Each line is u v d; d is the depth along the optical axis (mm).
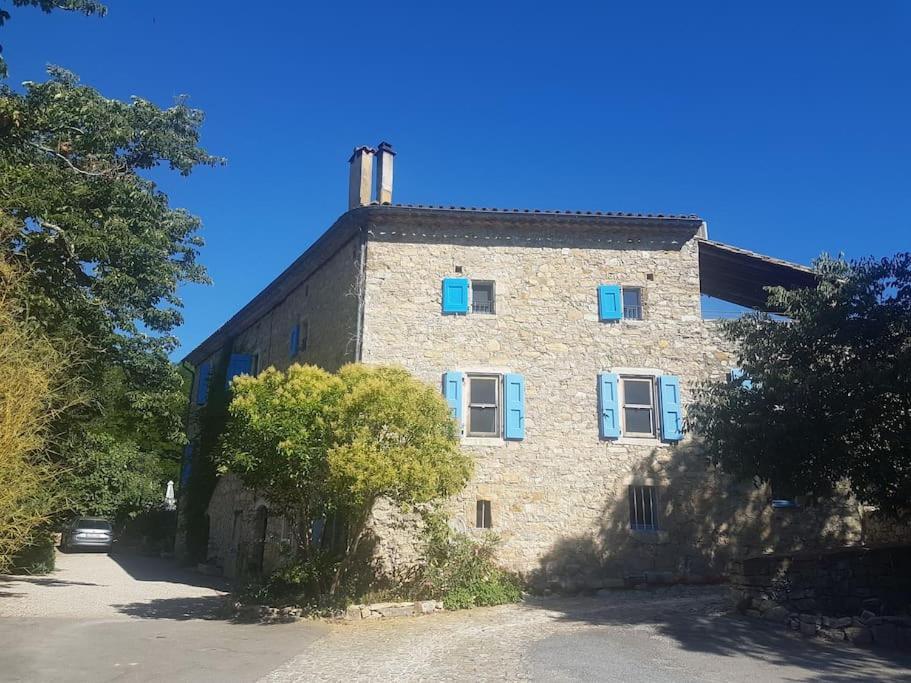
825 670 7590
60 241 13547
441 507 13406
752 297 18219
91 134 15102
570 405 15336
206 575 20484
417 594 12398
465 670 7723
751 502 15148
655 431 15469
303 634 9977
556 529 14602
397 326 15453
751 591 11102
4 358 8797
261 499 18250
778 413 10820
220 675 7539
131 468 26031
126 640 9414
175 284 16297
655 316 16000
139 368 16609
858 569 11266
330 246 17344
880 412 10164
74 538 29375
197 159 17062
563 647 8758
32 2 11695
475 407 15289
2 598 13664
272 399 11188
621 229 16312
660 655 8273
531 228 16250
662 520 14859
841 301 10727
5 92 13656
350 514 11875
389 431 11320
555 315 15828
